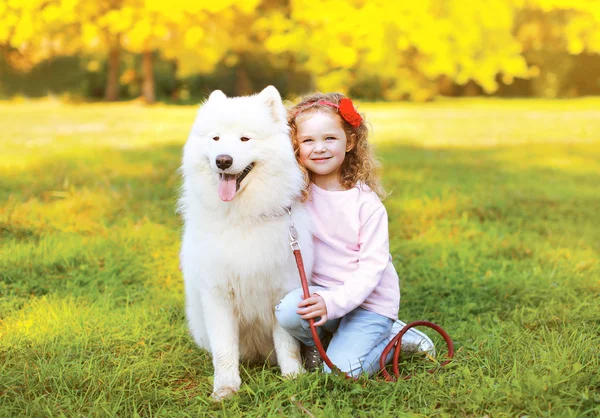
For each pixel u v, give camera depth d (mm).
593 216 6914
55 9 13789
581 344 3219
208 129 2980
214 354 3035
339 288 3041
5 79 27609
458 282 4633
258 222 2961
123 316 3795
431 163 10453
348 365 3078
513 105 27391
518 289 4469
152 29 14625
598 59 33094
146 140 13094
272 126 2967
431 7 13703
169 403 2877
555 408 2594
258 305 3076
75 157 9930
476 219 6551
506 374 2957
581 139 14805
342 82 22438
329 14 13781
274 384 2916
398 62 21188
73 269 4715
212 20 16484
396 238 5875
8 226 5465
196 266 3010
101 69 29562
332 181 3273
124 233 5461
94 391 2891
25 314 3811
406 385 2902
